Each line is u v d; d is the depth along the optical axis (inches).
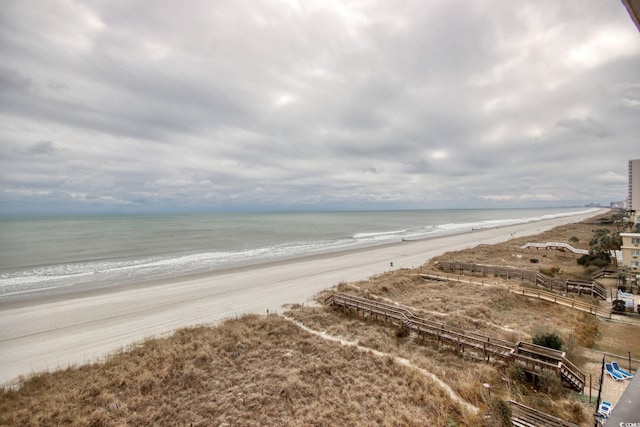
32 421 537.3
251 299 1242.0
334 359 753.0
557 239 2992.1
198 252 2380.7
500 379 691.4
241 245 2800.2
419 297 1256.8
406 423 543.8
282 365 732.0
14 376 705.0
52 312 1090.1
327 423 543.2
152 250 2421.3
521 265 1818.4
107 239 3034.0
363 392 629.6
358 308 1061.8
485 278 1534.2
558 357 705.0
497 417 531.5
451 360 778.2
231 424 544.4
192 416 563.2
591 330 970.7
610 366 724.0
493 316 1054.4
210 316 1058.7
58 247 2468.0
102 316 1056.2
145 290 1358.3
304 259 2123.5
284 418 557.0
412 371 701.3
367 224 5964.6
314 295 1296.8
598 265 1705.2
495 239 3211.1
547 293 1237.7
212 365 731.4
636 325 1007.6
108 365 725.3
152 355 768.3
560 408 598.2
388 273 1669.5
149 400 605.6
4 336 905.5
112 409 575.8
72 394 613.3
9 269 1723.7
